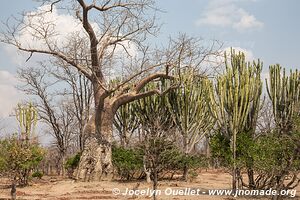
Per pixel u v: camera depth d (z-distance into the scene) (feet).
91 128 69.46
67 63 71.56
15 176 44.62
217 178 78.79
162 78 71.56
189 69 70.08
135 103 78.33
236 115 46.37
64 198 47.65
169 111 71.77
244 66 47.70
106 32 68.54
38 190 58.80
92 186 59.77
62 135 99.71
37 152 66.69
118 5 67.87
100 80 69.46
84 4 64.54
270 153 33.94
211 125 69.10
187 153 67.77
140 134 78.59
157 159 37.88
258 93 48.67
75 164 76.18
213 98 50.80
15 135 58.03
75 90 94.89
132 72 71.00
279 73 50.37
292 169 33.88
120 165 68.23
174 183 63.26
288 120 47.14
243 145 44.88
